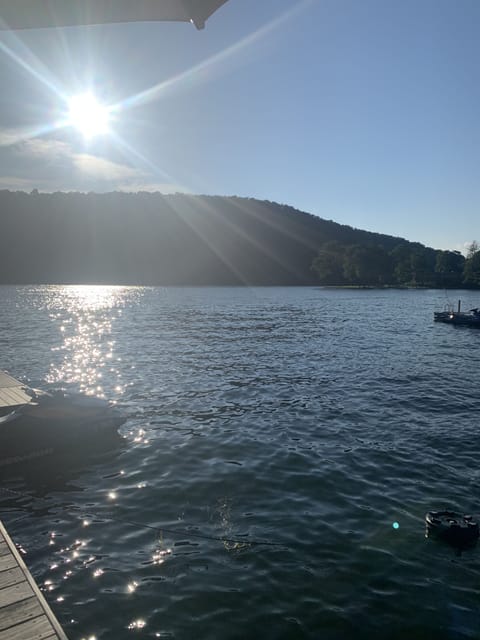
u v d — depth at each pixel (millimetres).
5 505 9773
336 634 5965
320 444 13195
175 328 43656
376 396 18578
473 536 8281
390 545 8062
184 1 5578
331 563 7535
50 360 26547
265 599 6656
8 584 5516
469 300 99812
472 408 16906
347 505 9562
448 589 6879
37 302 82938
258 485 10547
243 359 27047
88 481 10922
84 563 7621
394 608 6453
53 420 12445
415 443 13281
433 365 25578
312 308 72312
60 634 4633
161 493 10211
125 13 5891
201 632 5992
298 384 20656
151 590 6887
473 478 10922
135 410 16656
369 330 42906
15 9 5766
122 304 79875
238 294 119188
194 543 8195
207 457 12266
